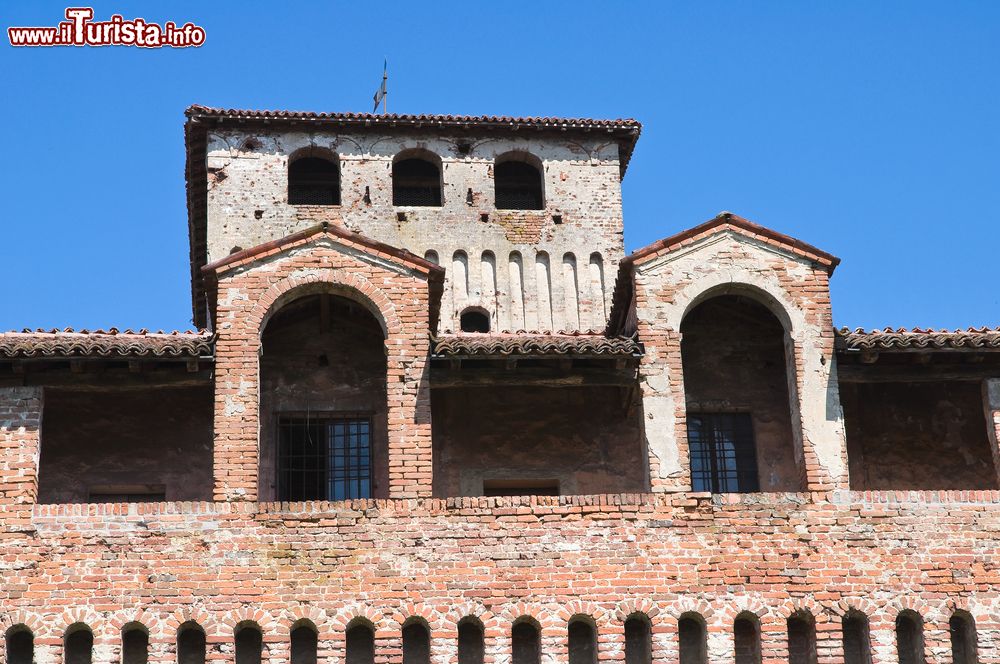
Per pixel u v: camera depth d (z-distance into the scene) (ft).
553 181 153.89
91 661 102.42
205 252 153.17
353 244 114.21
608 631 105.19
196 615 103.60
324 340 120.47
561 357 111.86
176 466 115.65
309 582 104.99
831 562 107.86
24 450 107.34
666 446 110.63
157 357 108.78
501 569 106.11
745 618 107.04
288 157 151.64
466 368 113.19
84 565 104.22
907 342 113.29
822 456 110.93
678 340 113.50
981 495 110.11
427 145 153.48
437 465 118.21
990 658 106.42
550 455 119.24
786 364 116.37
